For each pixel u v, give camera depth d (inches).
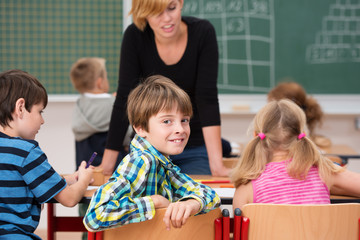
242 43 145.9
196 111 86.9
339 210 52.6
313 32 145.2
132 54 85.4
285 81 146.7
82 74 112.0
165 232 50.8
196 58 84.5
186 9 145.1
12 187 55.9
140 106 55.2
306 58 146.1
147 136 56.2
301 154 60.6
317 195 59.9
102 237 50.9
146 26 84.3
